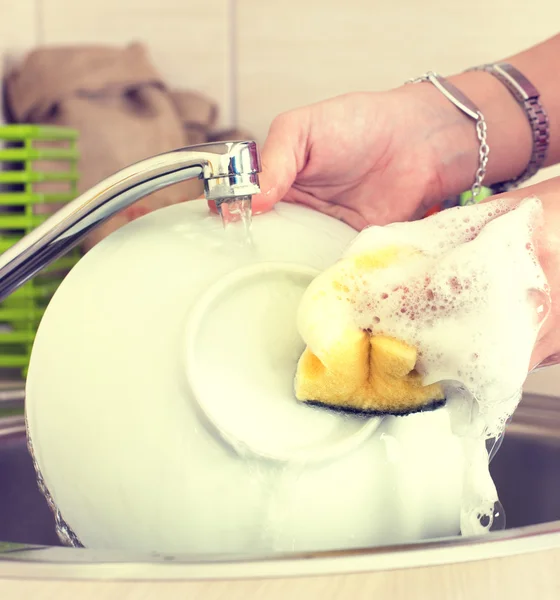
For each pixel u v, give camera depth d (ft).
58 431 1.28
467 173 2.17
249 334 1.24
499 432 1.26
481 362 1.16
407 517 1.23
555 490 1.89
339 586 0.92
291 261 1.33
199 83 4.06
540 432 1.92
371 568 0.96
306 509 1.19
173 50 4.06
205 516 1.19
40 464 1.31
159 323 1.25
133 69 3.60
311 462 1.18
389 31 3.90
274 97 4.03
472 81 2.19
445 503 1.28
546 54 2.25
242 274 1.27
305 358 1.20
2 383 2.82
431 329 1.17
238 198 1.34
